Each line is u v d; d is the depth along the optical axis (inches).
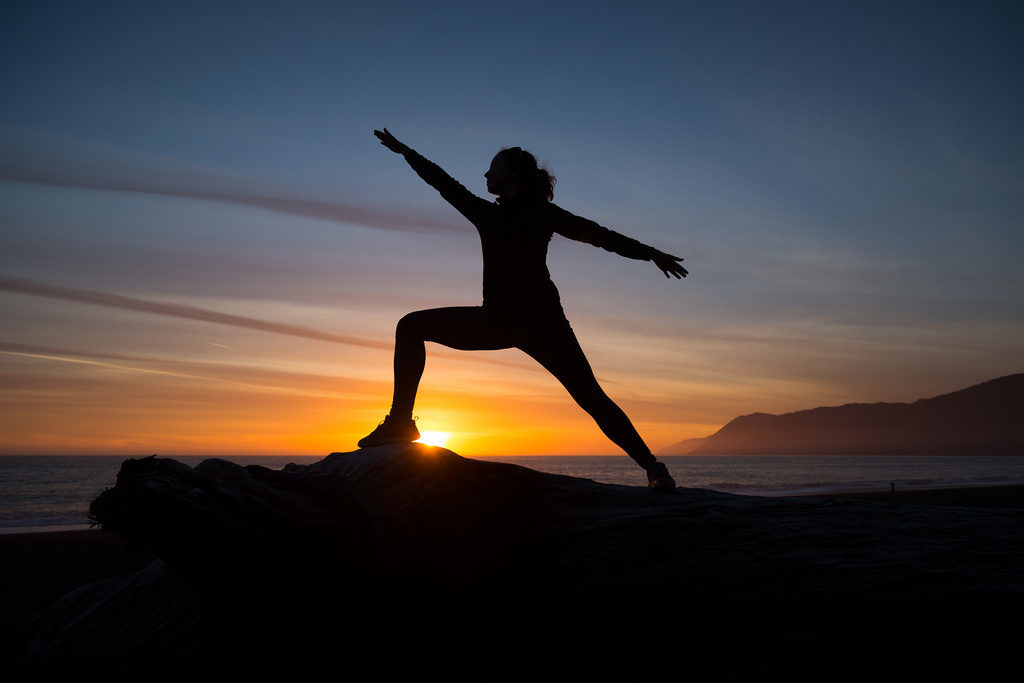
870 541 135.6
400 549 128.7
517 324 135.4
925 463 6633.9
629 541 137.2
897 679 110.0
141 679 118.6
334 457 144.8
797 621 130.8
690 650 123.0
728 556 133.3
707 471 4052.7
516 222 135.4
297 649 122.2
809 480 2733.8
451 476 139.5
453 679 111.3
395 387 144.7
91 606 143.3
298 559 118.1
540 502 143.7
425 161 141.6
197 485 114.7
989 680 110.0
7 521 841.5
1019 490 1395.2
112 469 3523.6
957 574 126.9
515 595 137.5
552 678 111.1
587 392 143.3
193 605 132.9
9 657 144.9
